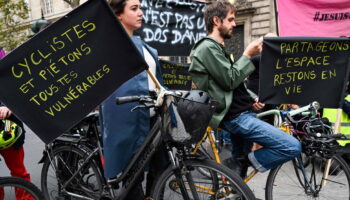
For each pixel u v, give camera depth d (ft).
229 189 6.58
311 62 7.91
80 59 5.87
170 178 6.75
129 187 7.14
